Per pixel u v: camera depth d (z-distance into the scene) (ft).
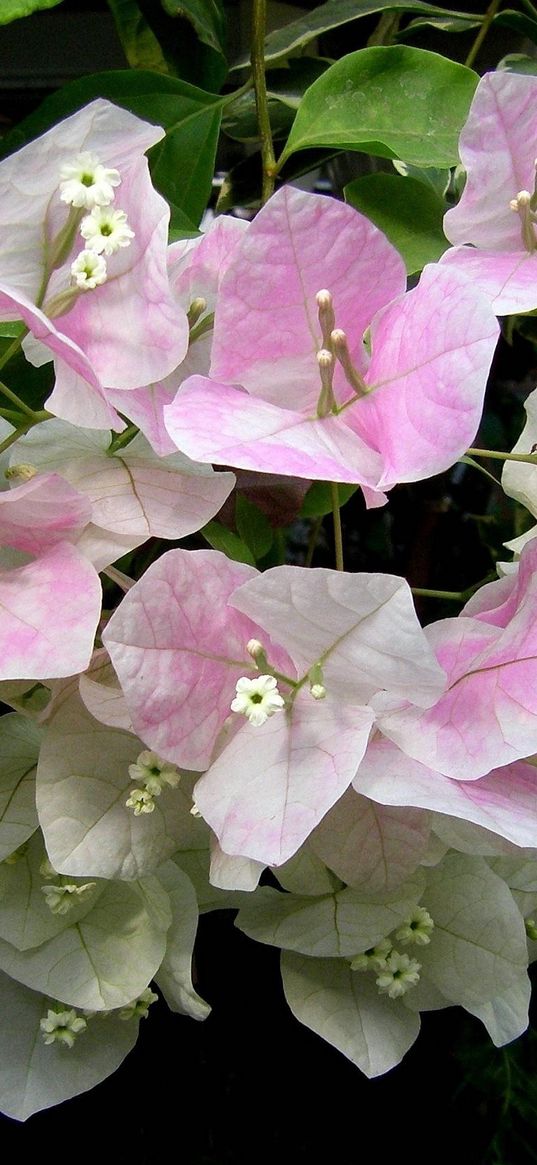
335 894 0.68
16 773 0.64
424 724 0.56
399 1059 0.69
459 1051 0.87
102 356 0.53
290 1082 0.84
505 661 0.56
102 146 0.53
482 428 1.19
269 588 0.51
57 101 0.75
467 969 0.70
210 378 0.55
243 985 0.85
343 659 0.54
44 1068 0.67
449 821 0.61
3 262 0.54
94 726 0.60
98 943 0.65
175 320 0.51
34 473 0.59
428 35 1.11
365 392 0.55
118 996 0.63
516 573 0.60
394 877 0.63
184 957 0.65
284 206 0.52
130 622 0.52
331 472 0.50
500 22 0.97
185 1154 0.82
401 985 0.68
